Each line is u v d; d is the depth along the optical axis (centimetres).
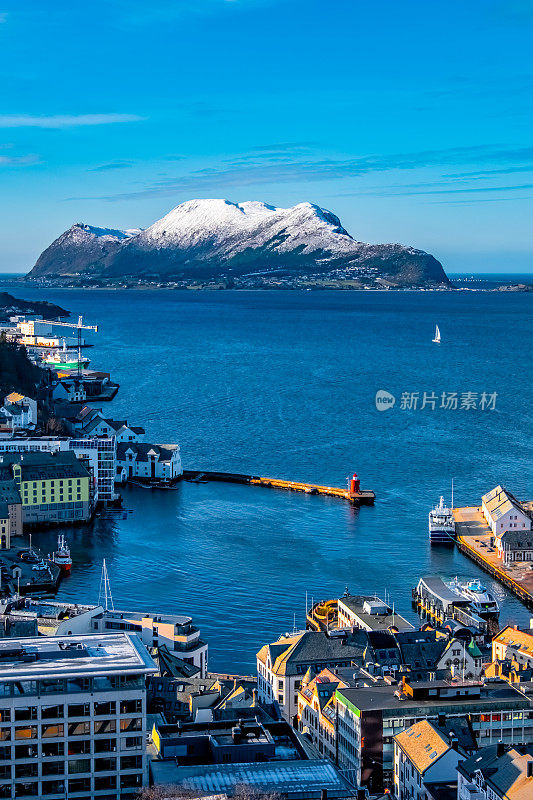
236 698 17962
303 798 14325
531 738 17762
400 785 16925
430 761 16075
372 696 18088
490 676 19975
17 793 14238
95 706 14312
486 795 14825
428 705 17500
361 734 17275
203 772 14888
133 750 14462
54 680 14175
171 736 15925
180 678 19475
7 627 18675
